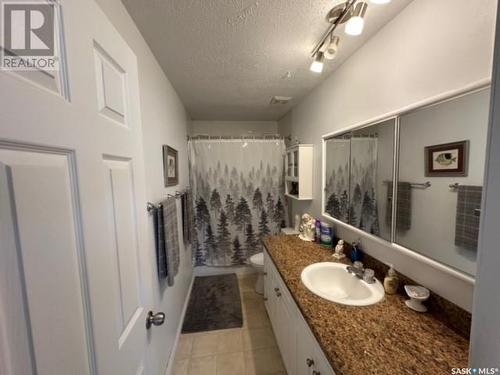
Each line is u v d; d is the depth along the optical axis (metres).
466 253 0.84
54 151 0.42
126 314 0.70
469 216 0.83
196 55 1.48
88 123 0.52
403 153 1.11
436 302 0.98
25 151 0.36
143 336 0.84
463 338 0.85
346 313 1.01
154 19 1.13
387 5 1.05
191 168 2.89
